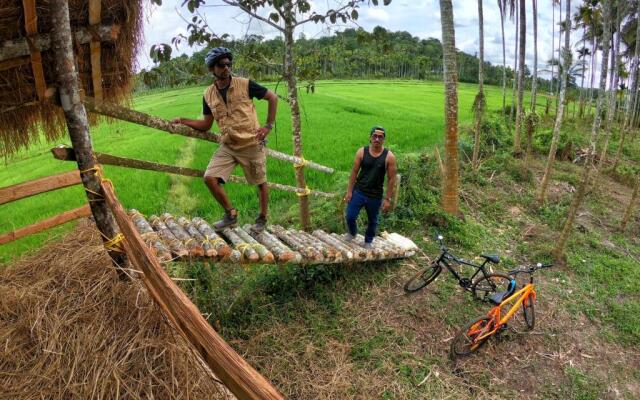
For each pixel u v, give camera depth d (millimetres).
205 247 3961
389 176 5332
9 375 2219
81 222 3699
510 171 10633
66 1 2354
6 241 2793
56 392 2154
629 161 14852
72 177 2676
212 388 2215
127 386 2143
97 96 3045
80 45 2729
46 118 3061
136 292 2557
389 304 5414
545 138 13562
